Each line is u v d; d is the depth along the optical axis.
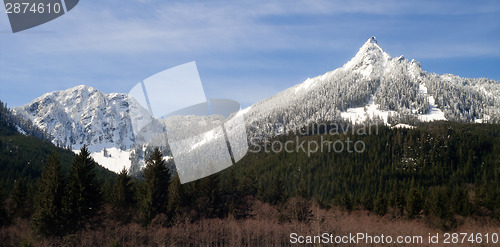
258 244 106.56
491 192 129.88
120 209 94.81
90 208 83.56
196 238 96.25
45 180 85.94
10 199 97.31
